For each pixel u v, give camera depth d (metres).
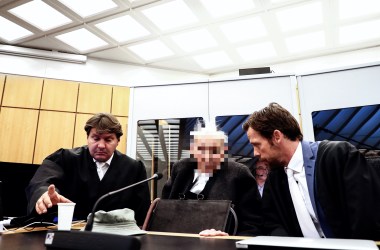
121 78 5.10
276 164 1.22
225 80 2.30
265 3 3.54
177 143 2.52
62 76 4.76
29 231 1.04
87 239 0.52
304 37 4.27
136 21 3.95
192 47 4.62
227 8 3.66
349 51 4.63
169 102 2.43
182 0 3.52
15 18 3.90
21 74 4.33
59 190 1.48
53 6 3.64
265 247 0.65
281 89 2.12
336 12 3.69
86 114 4.34
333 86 1.95
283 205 1.23
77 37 4.39
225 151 1.52
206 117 2.29
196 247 0.71
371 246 0.60
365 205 0.92
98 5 3.65
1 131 4.07
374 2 3.52
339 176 1.03
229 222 1.20
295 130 1.17
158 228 1.20
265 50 4.67
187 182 1.59
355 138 1.95
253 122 1.21
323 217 1.08
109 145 1.52
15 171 1.52
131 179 1.63
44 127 4.20
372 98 1.83
